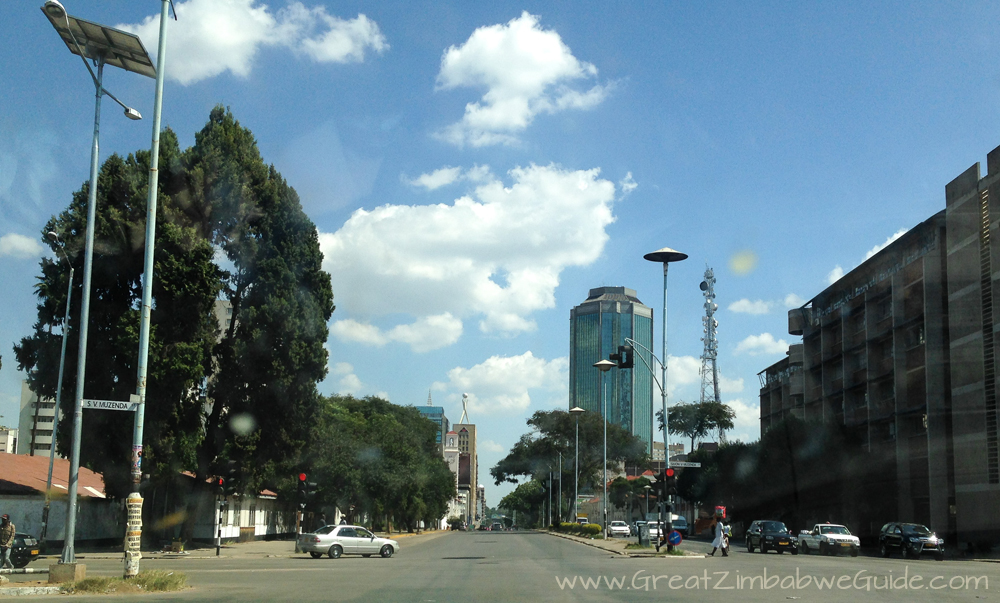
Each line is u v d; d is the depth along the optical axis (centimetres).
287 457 4450
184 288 3900
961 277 5097
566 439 9794
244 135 4559
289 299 4362
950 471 5216
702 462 8806
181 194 4162
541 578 2198
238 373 4303
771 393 9150
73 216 3916
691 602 1528
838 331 7056
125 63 2345
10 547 2425
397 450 6975
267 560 3419
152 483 3922
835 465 6228
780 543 4384
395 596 1661
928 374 5356
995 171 4769
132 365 3797
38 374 3866
